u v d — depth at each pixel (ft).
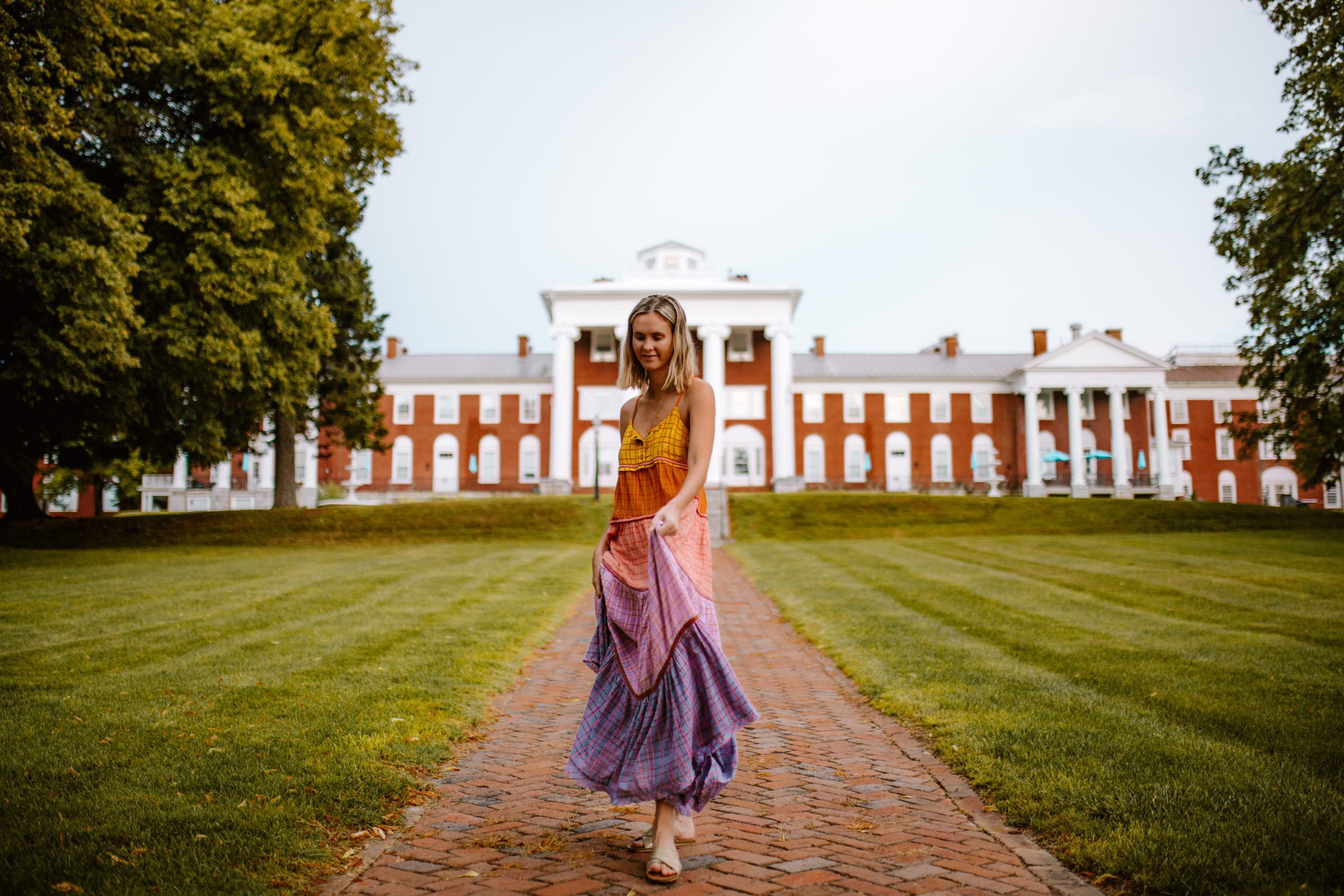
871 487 189.78
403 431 192.34
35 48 46.44
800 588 44.50
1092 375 182.80
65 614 31.27
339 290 96.94
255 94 59.93
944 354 204.95
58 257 47.93
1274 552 60.64
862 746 17.04
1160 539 80.18
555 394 171.53
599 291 172.45
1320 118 51.49
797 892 9.70
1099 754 14.70
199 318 60.23
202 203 58.34
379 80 71.72
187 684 19.93
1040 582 43.75
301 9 63.41
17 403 62.64
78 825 11.14
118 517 93.97
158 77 60.13
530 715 19.52
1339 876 9.52
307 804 12.23
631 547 10.57
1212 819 11.38
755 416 177.68
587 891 9.71
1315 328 67.21
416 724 17.13
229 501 188.85
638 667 10.18
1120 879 10.07
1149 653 24.36
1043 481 186.60
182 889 9.39
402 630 28.73
